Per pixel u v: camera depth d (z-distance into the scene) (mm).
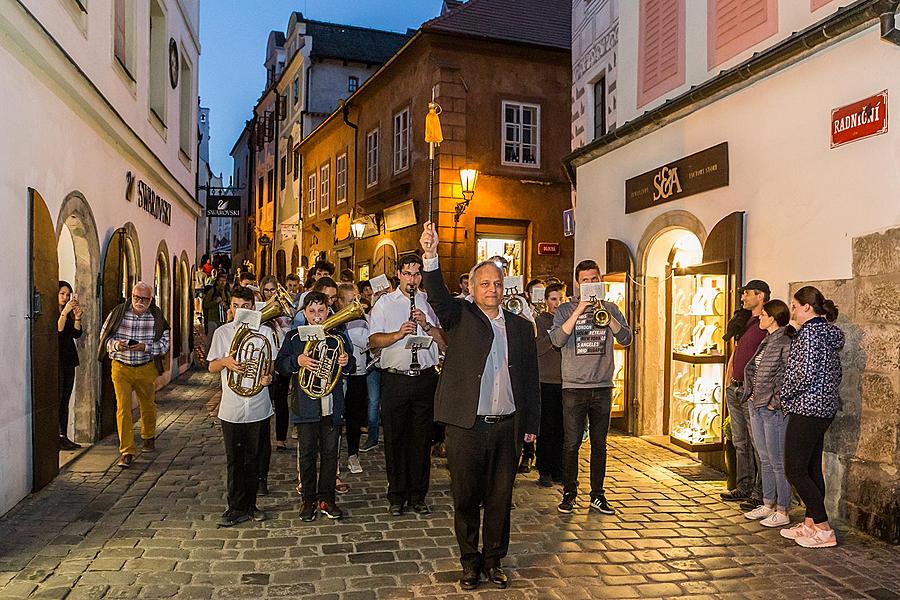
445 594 4266
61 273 8297
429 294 4426
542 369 6785
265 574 4512
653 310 8977
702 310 7441
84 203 7816
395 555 4875
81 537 5129
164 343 7688
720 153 7191
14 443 5816
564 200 15992
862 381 5500
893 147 5281
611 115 10672
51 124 6766
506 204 15555
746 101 6918
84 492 6277
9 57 5703
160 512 5738
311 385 5465
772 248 6523
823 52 5961
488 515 4449
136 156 10203
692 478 7016
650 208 8711
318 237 24656
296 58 26500
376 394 8336
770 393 5582
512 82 15695
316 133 24047
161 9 12750
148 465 7277
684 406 7711
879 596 4324
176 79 14289
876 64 5445
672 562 4844
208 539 5129
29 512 5676
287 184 28953
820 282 5945
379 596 4223
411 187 16656
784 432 5590
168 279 13570
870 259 5449
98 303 8422
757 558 4930
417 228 16375
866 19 5395
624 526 5574
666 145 8352
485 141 15453
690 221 7820
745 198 6906
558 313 6043
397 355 5707
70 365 7871
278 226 30484
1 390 5539
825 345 5102
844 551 5062
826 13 6125
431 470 7262
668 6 8586
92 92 7809
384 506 6016
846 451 5645
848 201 5688
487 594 4281
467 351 4406
